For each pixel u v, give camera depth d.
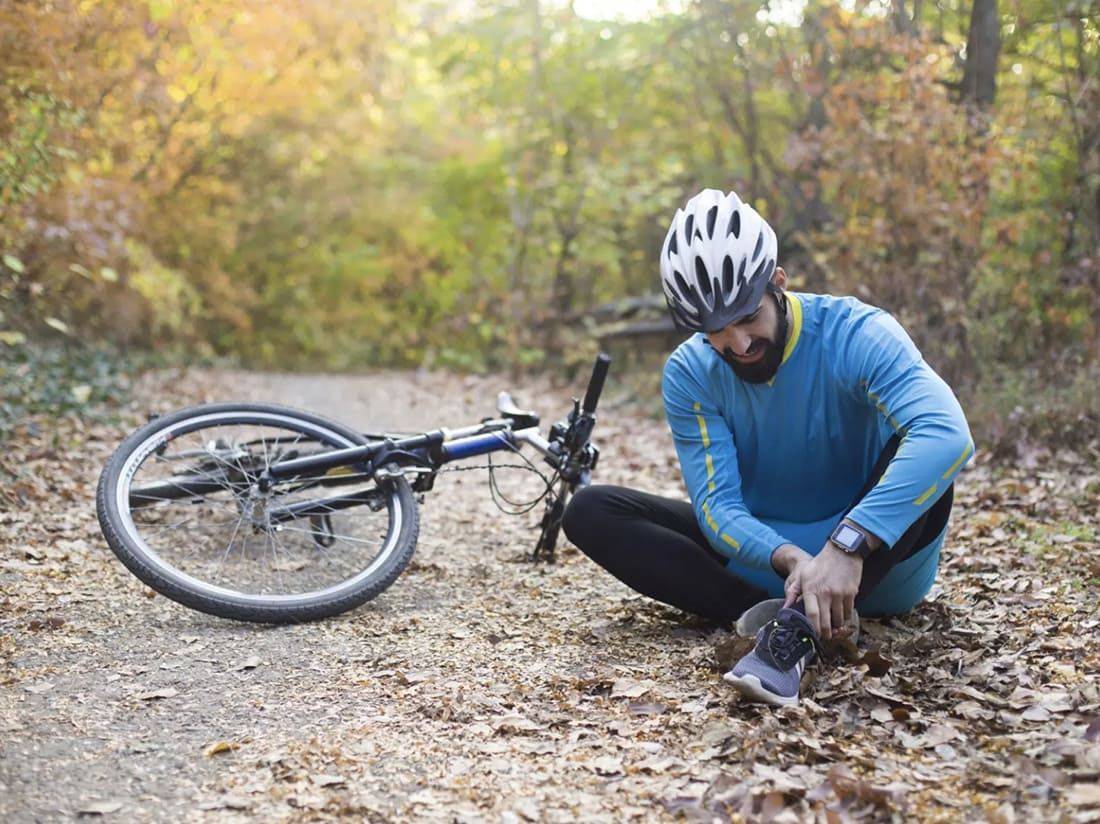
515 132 12.48
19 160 6.54
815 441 2.88
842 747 2.28
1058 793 2.04
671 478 5.97
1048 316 6.49
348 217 15.99
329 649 3.04
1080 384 5.80
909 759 2.24
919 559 2.89
